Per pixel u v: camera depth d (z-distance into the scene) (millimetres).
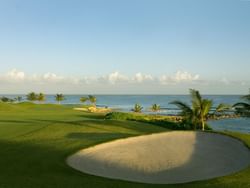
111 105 196375
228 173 15977
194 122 38531
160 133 24062
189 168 16734
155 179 15133
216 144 21359
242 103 31500
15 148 20000
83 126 30438
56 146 20297
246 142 22062
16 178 13766
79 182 13430
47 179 13711
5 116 47344
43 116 49094
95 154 18906
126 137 22797
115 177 15242
